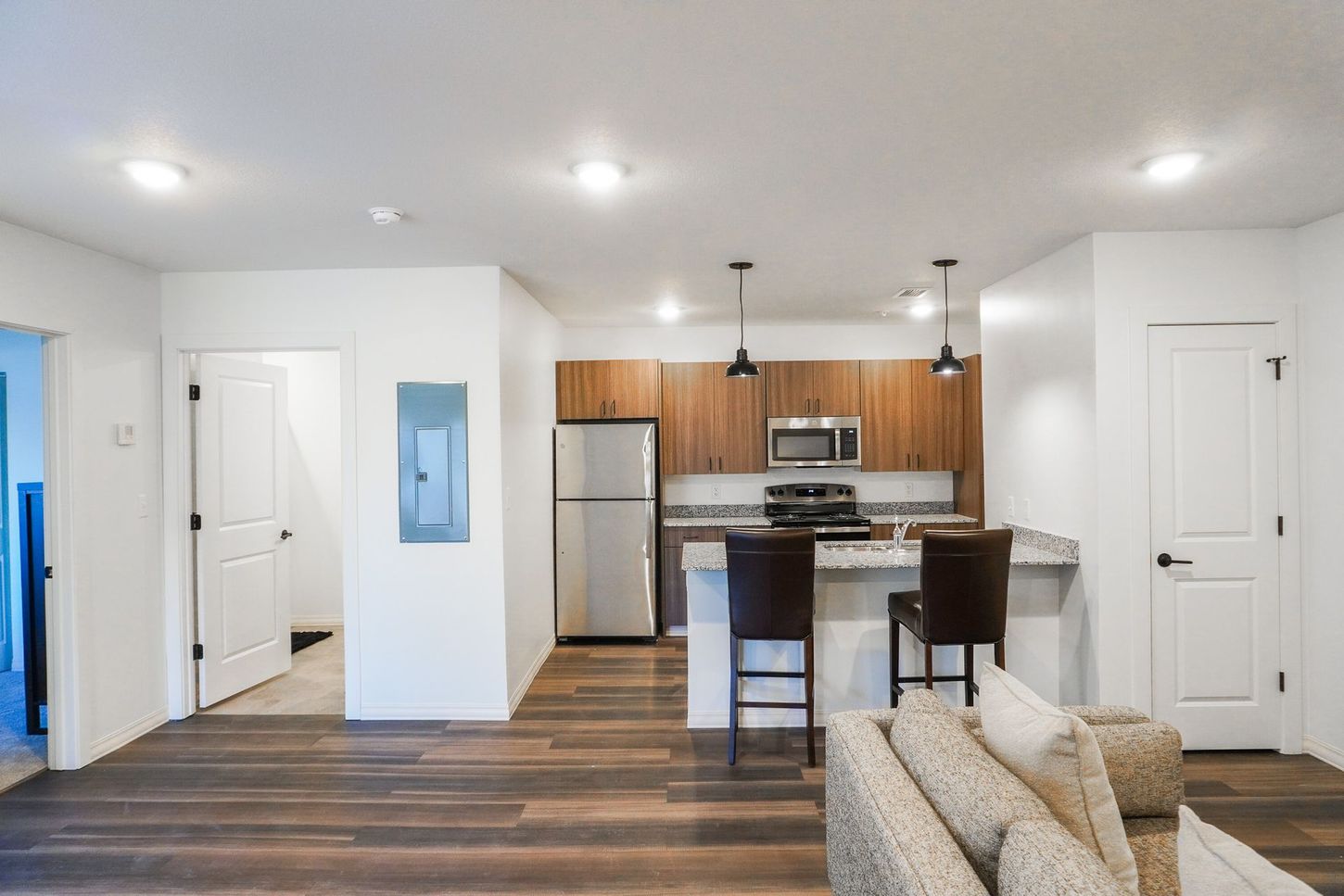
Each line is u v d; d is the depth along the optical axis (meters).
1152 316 3.24
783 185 2.62
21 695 4.19
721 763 3.19
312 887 2.29
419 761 3.22
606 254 3.54
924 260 3.76
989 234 3.28
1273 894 0.94
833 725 1.91
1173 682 3.26
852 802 1.63
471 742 3.43
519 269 3.84
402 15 1.53
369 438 3.74
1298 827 2.60
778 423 5.67
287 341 3.74
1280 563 3.24
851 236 3.28
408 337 3.74
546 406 5.08
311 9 1.50
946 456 5.66
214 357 3.99
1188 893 1.04
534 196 2.68
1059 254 3.54
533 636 4.52
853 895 1.61
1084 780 1.46
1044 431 3.73
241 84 1.82
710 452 5.68
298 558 5.79
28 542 3.57
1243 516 3.24
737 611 3.16
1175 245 3.24
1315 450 3.17
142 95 1.87
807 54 1.72
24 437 4.68
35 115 1.97
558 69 1.78
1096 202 2.84
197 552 3.87
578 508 5.30
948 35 1.65
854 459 5.66
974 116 2.07
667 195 2.70
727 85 1.88
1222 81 1.88
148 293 3.68
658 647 5.19
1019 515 4.03
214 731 3.60
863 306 5.04
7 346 4.66
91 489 3.29
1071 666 3.49
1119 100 1.98
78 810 2.80
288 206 2.76
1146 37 1.67
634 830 2.62
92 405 3.30
